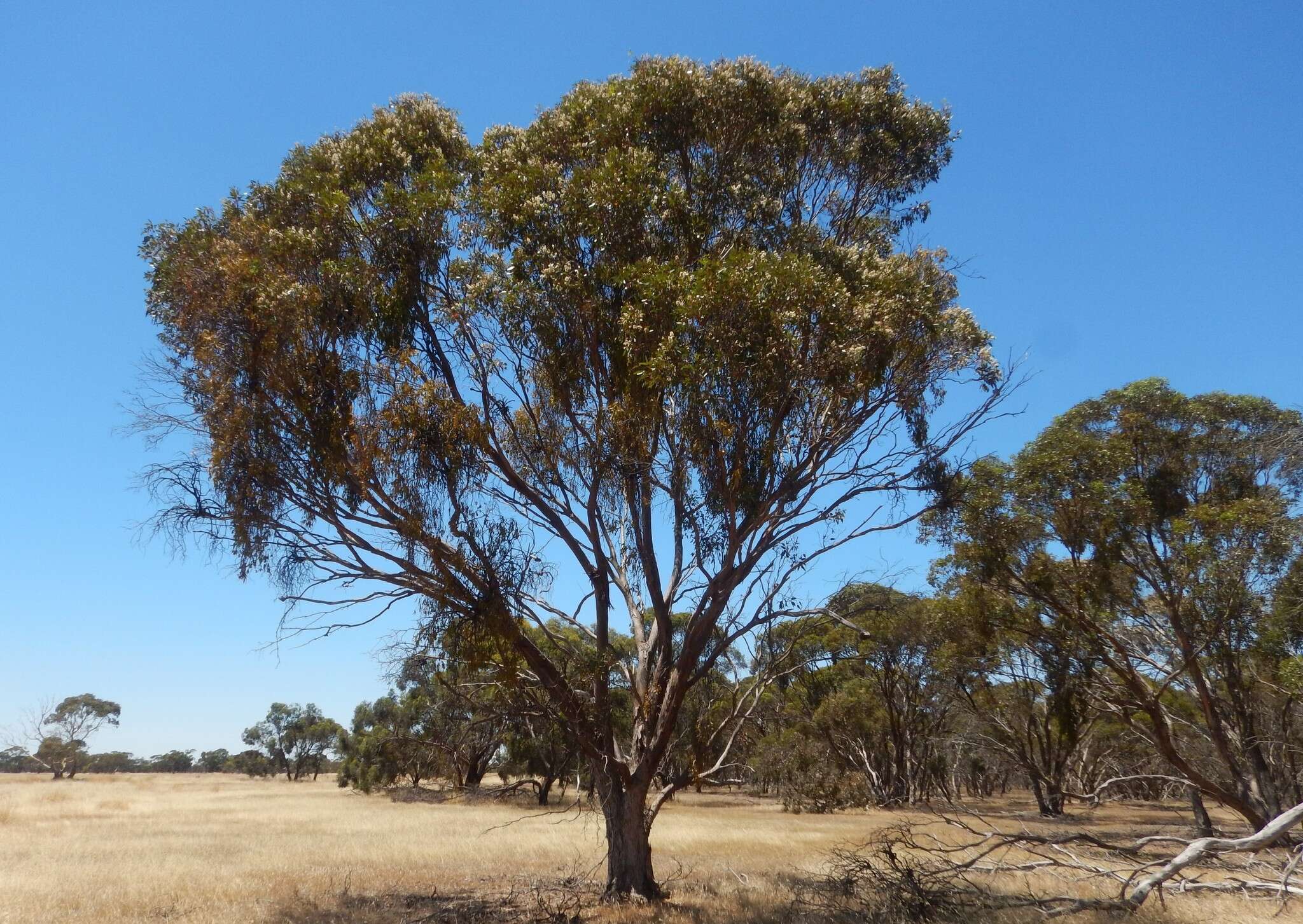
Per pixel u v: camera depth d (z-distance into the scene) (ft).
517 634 46.09
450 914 46.80
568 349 45.70
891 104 51.13
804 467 48.03
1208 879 50.37
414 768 189.98
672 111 48.19
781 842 89.40
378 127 47.85
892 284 44.19
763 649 55.52
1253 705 85.61
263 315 40.50
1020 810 154.71
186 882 58.75
